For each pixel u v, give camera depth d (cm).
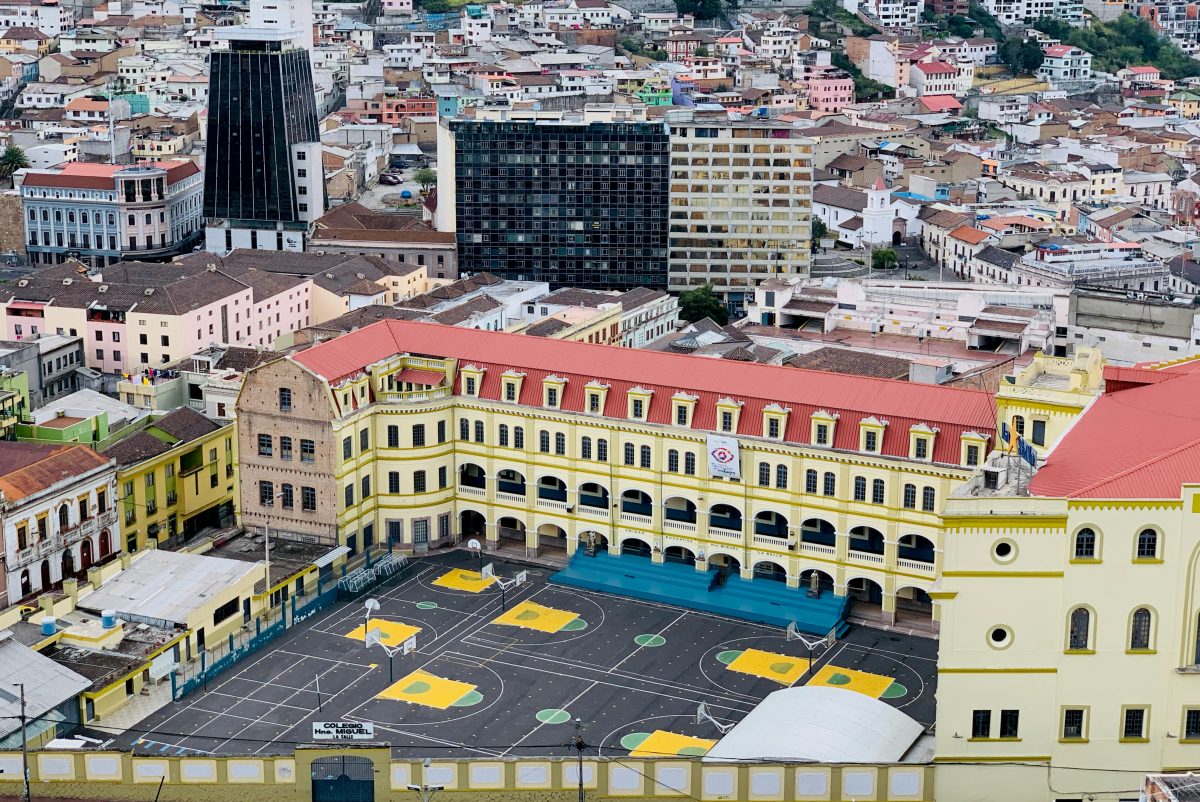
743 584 19738
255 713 16925
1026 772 13425
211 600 18262
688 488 19800
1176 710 13188
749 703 17125
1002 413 16550
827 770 13812
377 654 18325
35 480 19125
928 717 16750
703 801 14100
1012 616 13100
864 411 18838
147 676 17375
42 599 17762
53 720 15825
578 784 14288
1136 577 12925
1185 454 13200
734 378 19838
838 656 18212
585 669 17938
